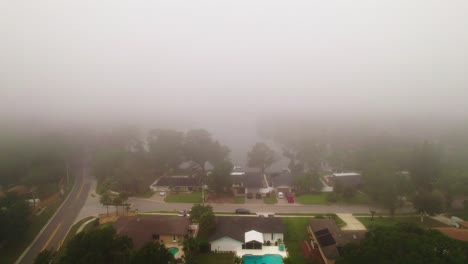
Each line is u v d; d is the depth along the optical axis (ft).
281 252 169.89
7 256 173.58
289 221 209.36
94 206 239.30
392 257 116.98
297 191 271.90
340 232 172.24
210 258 163.94
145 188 278.87
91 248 128.88
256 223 188.65
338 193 258.37
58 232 198.80
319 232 175.42
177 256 160.35
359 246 130.52
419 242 118.01
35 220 212.02
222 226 184.75
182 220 188.96
